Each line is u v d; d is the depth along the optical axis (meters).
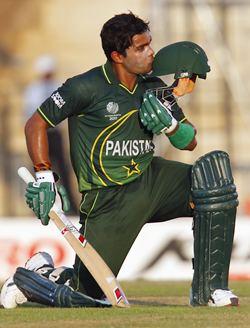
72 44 66.88
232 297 20.28
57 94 20.52
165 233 39.72
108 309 19.42
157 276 39.59
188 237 39.69
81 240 20.05
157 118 20.42
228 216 20.45
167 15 58.22
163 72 20.94
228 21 59.91
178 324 17.23
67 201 20.42
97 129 20.73
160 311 19.08
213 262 20.50
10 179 61.16
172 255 39.69
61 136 47.59
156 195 21.05
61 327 16.86
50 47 66.75
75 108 20.61
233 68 59.78
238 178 59.75
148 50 20.53
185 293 26.28
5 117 63.41
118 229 20.88
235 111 60.81
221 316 18.31
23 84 65.25
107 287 19.91
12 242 39.56
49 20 67.00
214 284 20.52
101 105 20.58
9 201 60.75
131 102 20.69
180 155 58.34
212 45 59.50
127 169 20.86
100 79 20.58
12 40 66.62
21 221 39.69
